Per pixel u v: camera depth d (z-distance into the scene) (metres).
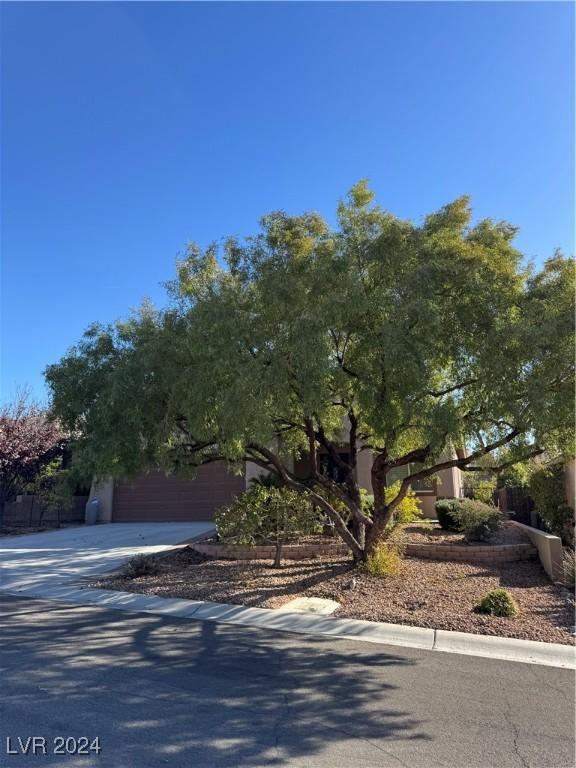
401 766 4.00
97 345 9.47
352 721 4.72
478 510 12.77
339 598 9.03
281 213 9.28
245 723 4.66
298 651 6.68
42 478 21.64
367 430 10.59
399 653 6.61
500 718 4.79
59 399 9.32
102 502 22.86
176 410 8.60
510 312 7.73
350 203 9.02
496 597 8.05
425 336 7.54
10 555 14.45
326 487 10.96
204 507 21.88
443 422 7.48
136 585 10.29
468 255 8.01
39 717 4.72
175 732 4.48
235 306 8.12
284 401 7.50
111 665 6.09
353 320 7.84
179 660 6.30
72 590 10.25
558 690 5.43
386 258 8.16
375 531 10.70
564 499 11.94
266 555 12.67
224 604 8.89
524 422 7.38
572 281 8.00
